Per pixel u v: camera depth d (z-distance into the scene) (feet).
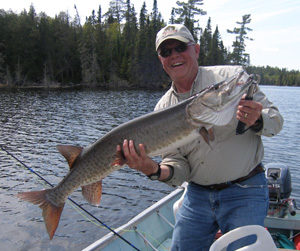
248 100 7.77
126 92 183.42
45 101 123.65
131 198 31.86
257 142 9.50
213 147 9.32
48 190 10.43
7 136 58.90
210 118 8.75
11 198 30.89
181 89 10.72
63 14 253.24
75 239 24.17
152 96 159.74
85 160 9.85
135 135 9.21
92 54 239.71
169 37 9.80
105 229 25.71
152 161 9.29
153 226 15.06
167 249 14.56
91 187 10.17
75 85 234.99
